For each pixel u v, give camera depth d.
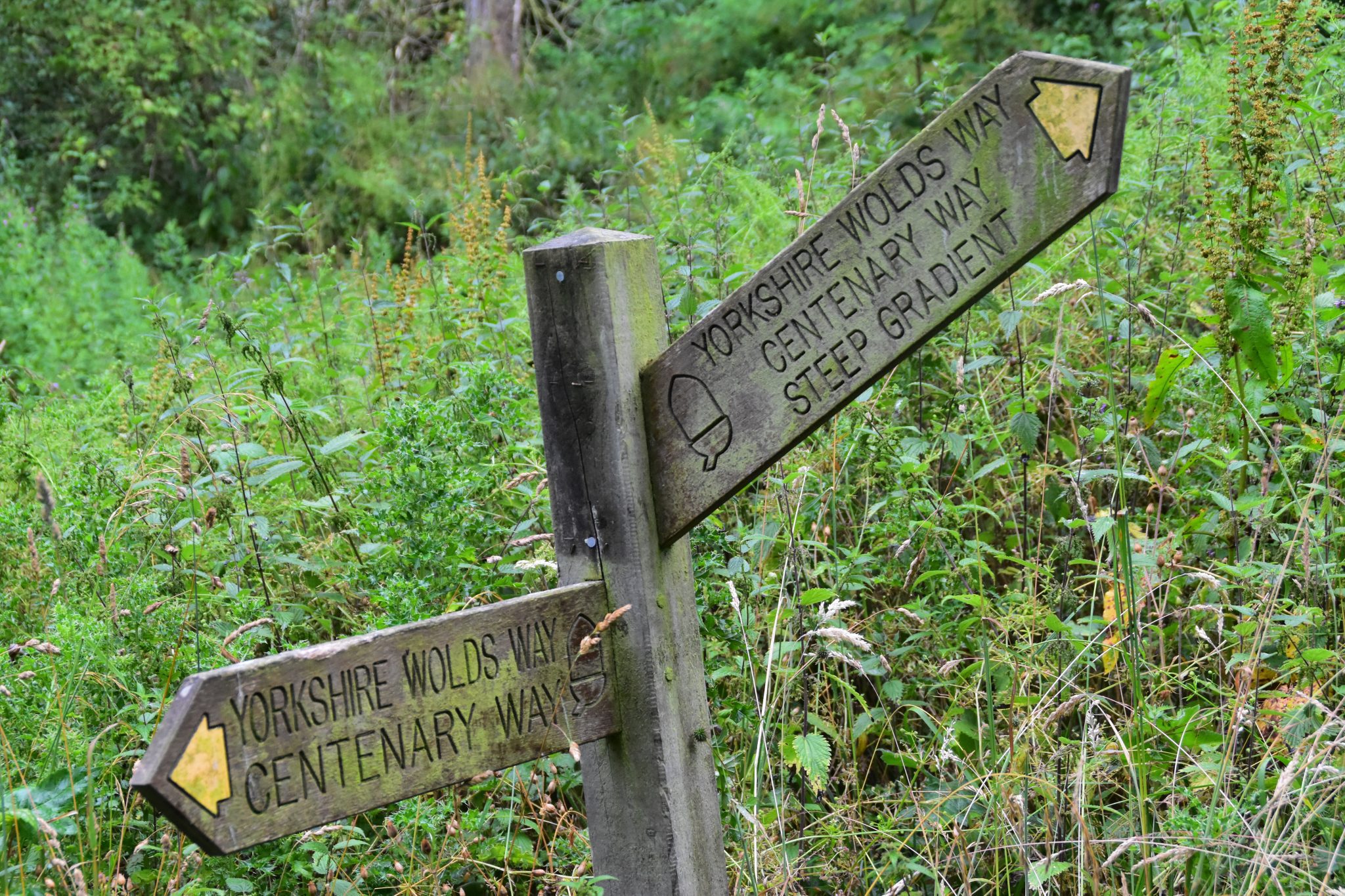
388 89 12.74
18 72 12.29
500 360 3.54
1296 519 2.51
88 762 1.96
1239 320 2.34
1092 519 2.49
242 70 12.29
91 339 6.96
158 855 2.17
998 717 2.34
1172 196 3.58
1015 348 3.20
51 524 2.33
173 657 2.23
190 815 1.29
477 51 12.51
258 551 2.79
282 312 4.28
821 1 9.78
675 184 4.74
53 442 3.66
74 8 11.98
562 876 1.97
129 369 3.47
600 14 12.44
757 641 2.43
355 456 3.45
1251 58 2.61
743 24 10.41
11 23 12.26
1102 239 3.58
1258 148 2.38
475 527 2.57
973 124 1.45
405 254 4.48
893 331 1.53
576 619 1.68
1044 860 1.97
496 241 4.39
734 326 1.63
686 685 1.77
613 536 1.71
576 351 1.70
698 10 11.01
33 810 2.02
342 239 10.20
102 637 2.24
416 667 1.49
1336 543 2.42
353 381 4.13
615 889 1.81
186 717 1.29
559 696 1.65
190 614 2.50
